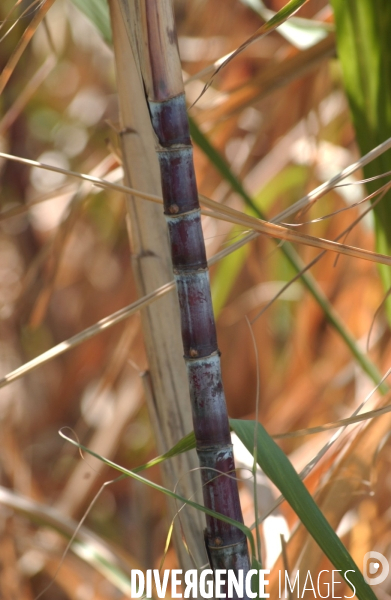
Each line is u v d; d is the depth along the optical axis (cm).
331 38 300
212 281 534
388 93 280
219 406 252
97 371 701
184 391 281
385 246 287
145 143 276
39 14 267
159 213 278
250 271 628
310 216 536
